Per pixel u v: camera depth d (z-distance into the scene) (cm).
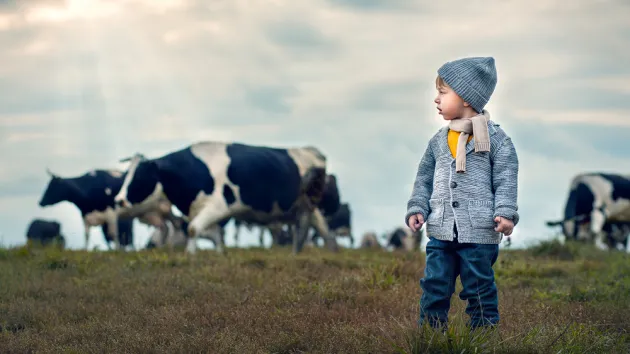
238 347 605
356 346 596
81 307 823
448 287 595
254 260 1192
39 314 782
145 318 746
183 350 608
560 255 1483
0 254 1288
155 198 1986
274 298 830
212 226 1680
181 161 1577
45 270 1132
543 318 708
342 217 3294
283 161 1639
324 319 720
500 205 579
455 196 593
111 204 2233
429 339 557
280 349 619
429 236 605
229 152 1606
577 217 2838
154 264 1195
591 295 866
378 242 3556
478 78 604
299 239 1686
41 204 2245
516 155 601
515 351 557
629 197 2794
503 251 1260
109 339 653
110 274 1081
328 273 1055
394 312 753
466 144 598
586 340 604
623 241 2883
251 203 1602
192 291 912
